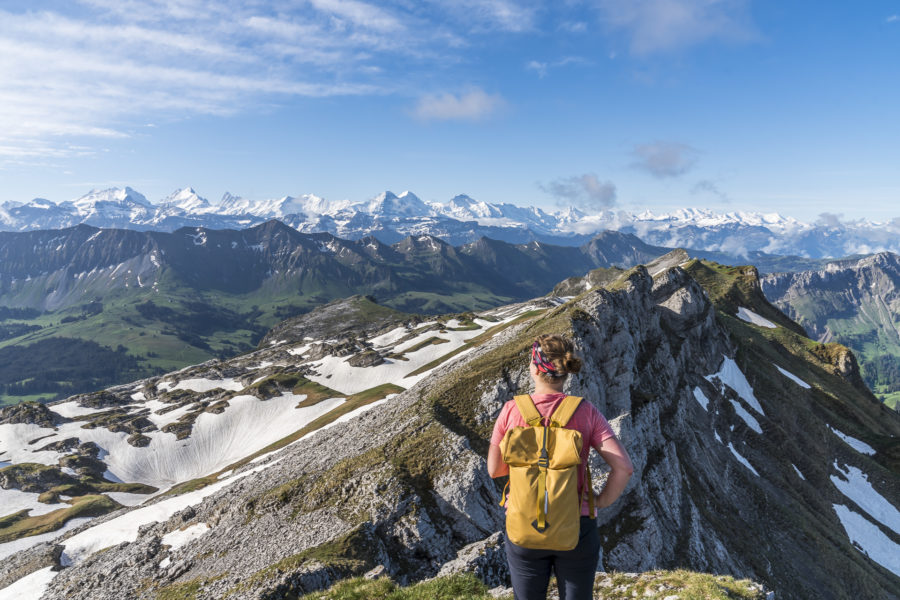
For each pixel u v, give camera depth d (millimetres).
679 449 73688
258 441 175625
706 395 97375
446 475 53156
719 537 61000
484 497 52250
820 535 76375
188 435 184125
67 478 157500
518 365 67500
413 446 58312
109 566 64438
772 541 70250
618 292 84500
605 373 68125
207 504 74188
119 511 111000
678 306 107562
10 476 154500
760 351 136125
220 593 44938
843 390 142625
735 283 176500
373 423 77625
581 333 68812
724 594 10758
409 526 48844
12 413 199125
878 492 103000
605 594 12609
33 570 83000
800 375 138250
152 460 173625
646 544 50938
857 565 73125
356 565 42500
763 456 93875
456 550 49219
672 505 57844
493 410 64562
